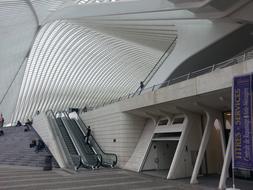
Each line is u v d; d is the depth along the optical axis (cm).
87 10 2475
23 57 3744
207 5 1625
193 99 1420
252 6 1614
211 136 1730
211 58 2256
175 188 1236
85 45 4081
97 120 2495
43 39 3691
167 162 1966
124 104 2061
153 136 1933
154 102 1691
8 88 4150
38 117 2967
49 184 1363
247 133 996
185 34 2277
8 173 1783
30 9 2592
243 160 998
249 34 1952
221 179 1227
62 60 4372
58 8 2852
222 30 1970
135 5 2105
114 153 2175
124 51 4038
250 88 1002
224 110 1494
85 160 2048
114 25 2658
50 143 2386
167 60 2475
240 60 1456
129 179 1515
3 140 3020
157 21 2231
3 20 2403
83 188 1252
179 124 1675
